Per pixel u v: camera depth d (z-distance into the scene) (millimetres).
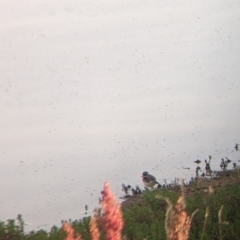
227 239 10977
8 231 10695
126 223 11281
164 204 12398
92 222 8023
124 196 14727
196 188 14047
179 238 7711
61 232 10805
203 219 11289
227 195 12414
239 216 11508
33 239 10719
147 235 10711
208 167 15695
